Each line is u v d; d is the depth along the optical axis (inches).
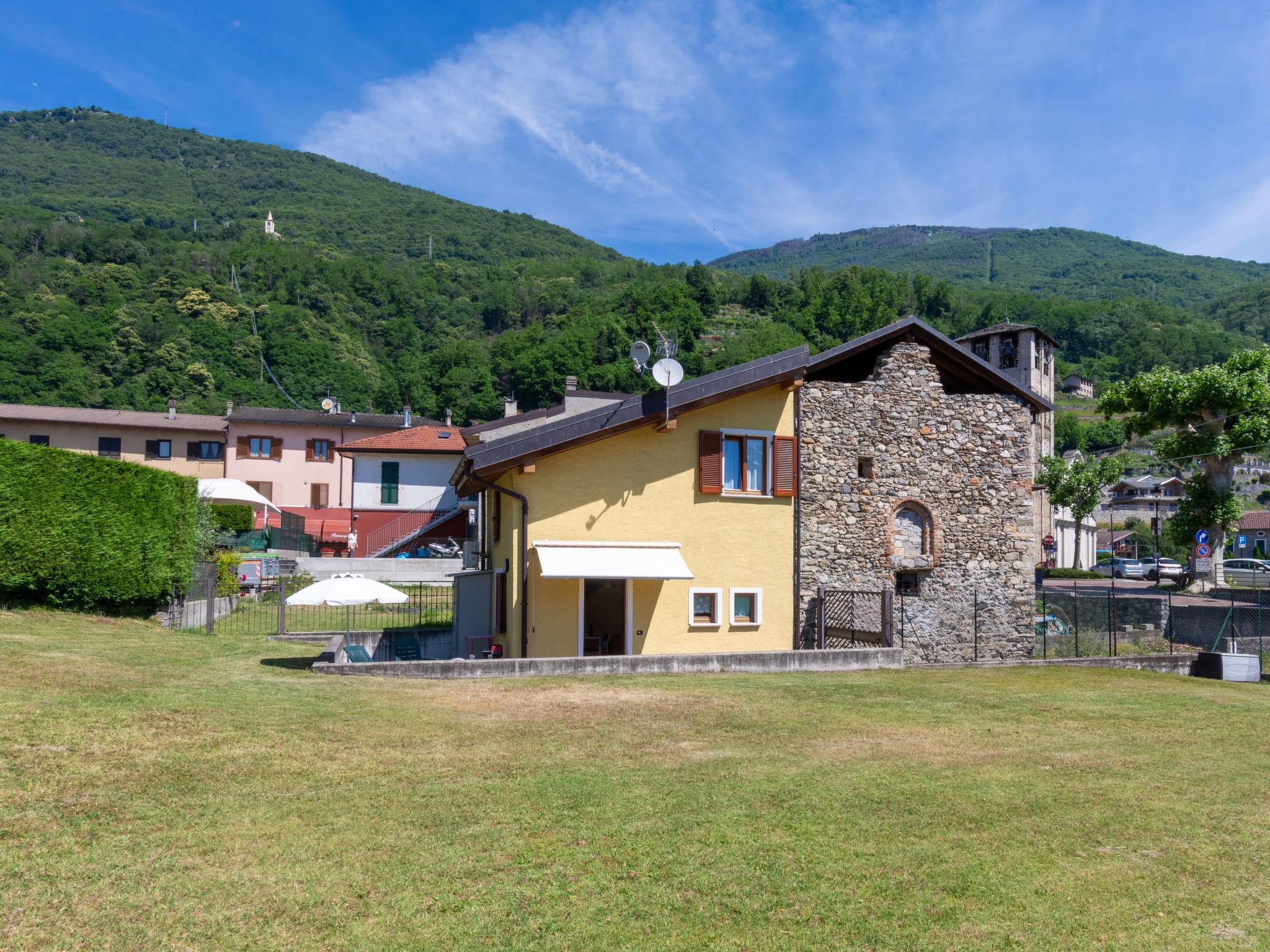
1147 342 5251.0
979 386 912.9
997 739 455.2
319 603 666.2
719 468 774.5
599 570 690.8
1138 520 4042.8
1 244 4771.2
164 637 725.3
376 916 227.9
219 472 2315.5
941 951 221.6
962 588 850.1
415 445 2076.8
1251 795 367.6
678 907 239.9
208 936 214.2
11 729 339.9
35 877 234.8
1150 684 698.2
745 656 663.1
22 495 663.1
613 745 407.8
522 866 262.4
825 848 285.0
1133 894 259.9
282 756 356.2
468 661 589.0
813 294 5954.7
